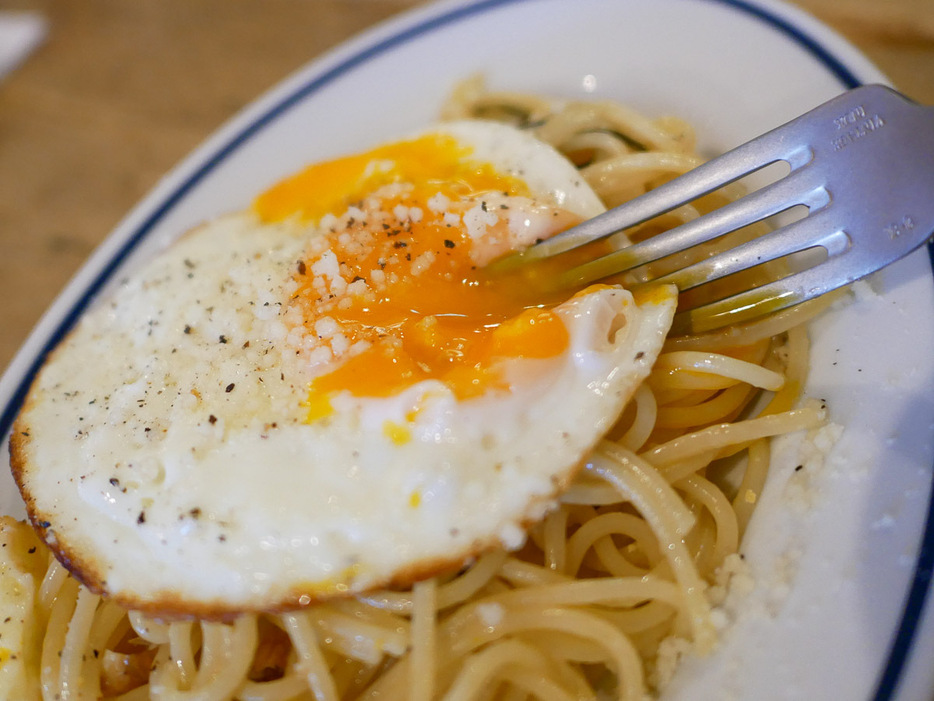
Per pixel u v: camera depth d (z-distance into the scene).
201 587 0.17
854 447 0.16
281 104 0.27
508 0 0.25
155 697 0.18
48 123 0.34
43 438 0.19
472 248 0.19
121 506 0.17
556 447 0.16
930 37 0.24
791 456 0.17
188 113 0.32
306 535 0.16
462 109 0.25
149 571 0.17
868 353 0.17
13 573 0.19
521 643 0.18
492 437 0.16
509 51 0.25
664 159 0.21
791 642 0.15
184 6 0.37
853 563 0.15
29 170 0.32
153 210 0.26
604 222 0.18
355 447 0.17
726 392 0.19
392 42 0.27
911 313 0.16
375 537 0.16
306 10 0.34
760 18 0.21
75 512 0.18
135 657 0.19
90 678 0.19
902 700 0.13
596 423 0.16
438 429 0.16
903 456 0.15
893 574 0.14
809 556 0.15
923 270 0.16
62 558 0.17
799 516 0.16
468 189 0.20
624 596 0.17
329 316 0.18
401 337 0.18
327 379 0.17
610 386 0.17
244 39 0.34
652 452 0.18
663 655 0.17
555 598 0.18
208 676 0.18
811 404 0.17
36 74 0.36
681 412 0.19
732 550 0.17
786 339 0.19
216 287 0.20
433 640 0.17
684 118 0.22
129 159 0.31
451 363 0.17
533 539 0.19
